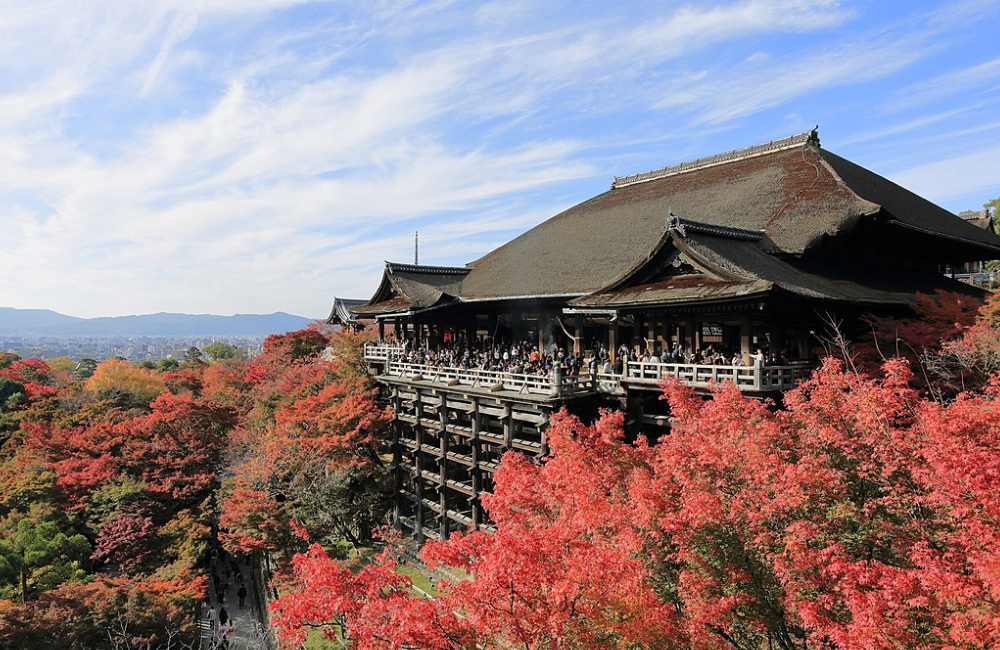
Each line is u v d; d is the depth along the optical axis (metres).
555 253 37.09
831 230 25.23
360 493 33.28
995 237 35.91
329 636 11.70
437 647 9.81
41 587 23.33
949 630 8.16
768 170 34.91
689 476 12.27
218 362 75.12
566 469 14.44
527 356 30.25
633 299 21.72
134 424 39.38
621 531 11.73
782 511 10.95
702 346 24.31
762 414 13.72
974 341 18.09
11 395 52.03
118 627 21.52
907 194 36.72
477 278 40.12
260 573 34.62
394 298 39.75
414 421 32.06
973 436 10.80
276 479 31.59
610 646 10.12
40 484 32.75
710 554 11.04
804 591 10.20
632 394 22.77
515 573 10.10
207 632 27.89
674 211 34.69
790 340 22.52
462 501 34.16
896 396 12.48
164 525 32.56
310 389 37.94
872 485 12.01
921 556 9.22
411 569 28.27
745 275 19.27
